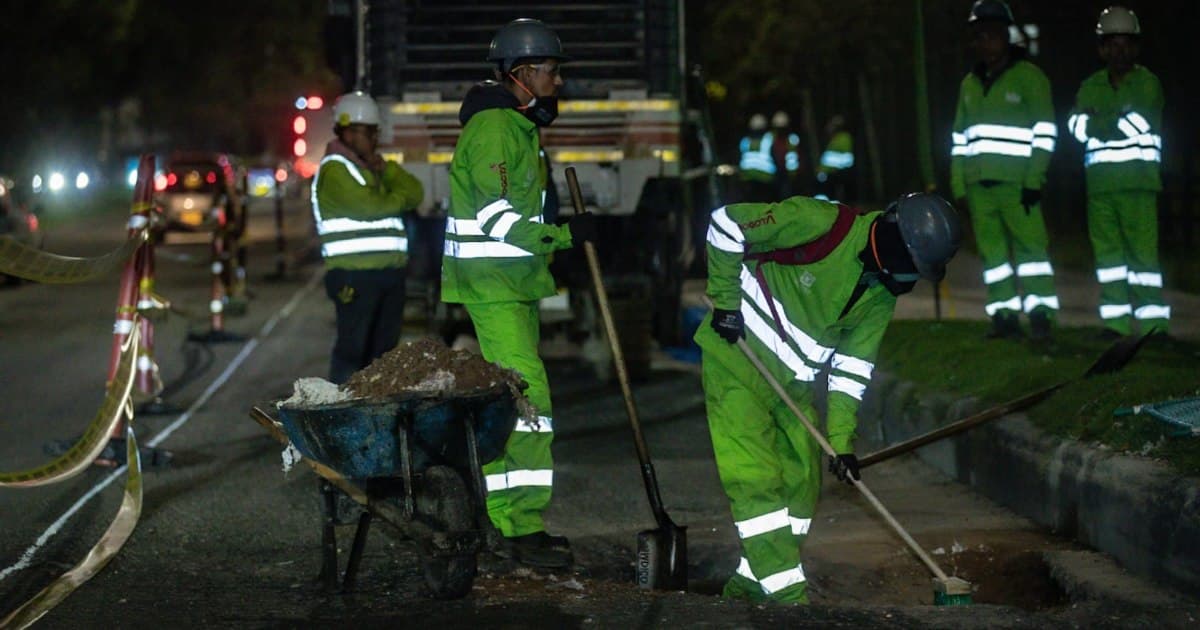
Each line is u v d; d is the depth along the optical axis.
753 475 10.51
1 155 82.75
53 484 14.62
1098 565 10.89
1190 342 18.11
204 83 116.19
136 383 18.66
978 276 34.09
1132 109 18.02
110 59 89.50
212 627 9.73
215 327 26.75
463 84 22.78
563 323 23.22
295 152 36.97
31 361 24.45
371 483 10.39
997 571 11.64
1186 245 33.94
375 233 16.36
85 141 100.06
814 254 10.16
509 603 10.22
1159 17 33.03
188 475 15.10
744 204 10.16
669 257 24.64
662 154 22.81
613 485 14.97
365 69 22.73
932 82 48.22
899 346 18.55
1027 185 18.12
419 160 22.67
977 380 15.66
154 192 16.70
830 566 11.91
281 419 10.05
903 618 9.61
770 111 66.62
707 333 10.75
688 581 12.13
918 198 9.79
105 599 10.47
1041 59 39.94
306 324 29.62
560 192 22.70
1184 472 10.59
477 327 11.95
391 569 11.34
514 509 11.68
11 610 10.44
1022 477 13.01
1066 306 26.17
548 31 11.87
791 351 10.50
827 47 54.44
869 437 17.16
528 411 10.18
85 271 12.41
